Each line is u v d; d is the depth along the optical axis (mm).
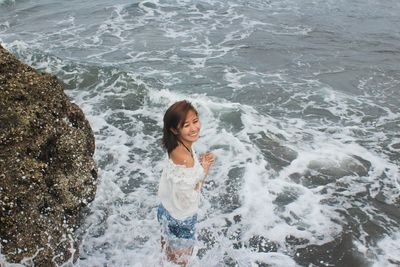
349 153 6883
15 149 4434
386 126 7770
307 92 8984
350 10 14906
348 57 11023
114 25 12898
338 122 7867
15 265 3982
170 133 3838
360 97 8906
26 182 4309
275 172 6332
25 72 5027
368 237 5234
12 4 14930
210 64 10297
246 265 4738
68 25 12891
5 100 4691
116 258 4688
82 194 4887
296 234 5207
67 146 4887
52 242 4309
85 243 4863
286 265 4781
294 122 7805
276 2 15570
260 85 9227
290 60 10727
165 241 4367
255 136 7223
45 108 4895
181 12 14172
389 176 6375
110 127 7293
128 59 10492
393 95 9055
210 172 6246
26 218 4176
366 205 5781
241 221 5359
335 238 5176
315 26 13227
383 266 4801
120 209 5414
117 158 6441
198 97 8523
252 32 12539
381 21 13898
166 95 8266
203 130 7312
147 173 6160
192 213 4098
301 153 6820
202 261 4734
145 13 13984
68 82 8742
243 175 6199
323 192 5988
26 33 12242
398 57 11102
